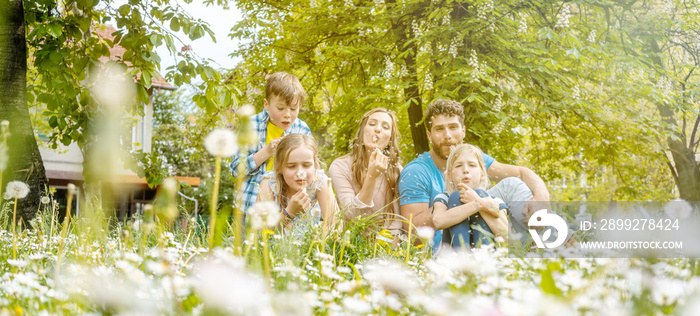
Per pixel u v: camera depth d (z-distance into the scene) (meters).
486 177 2.80
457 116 3.23
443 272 1.11
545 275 0.60
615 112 8.59
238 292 0.44
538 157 9.99
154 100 20.56
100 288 0.73
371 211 2.99
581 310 0.77
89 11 4.94
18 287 1.04
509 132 7.67
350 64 8.62
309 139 2.54
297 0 9.23
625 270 1.02
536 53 7.14
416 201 2.92
